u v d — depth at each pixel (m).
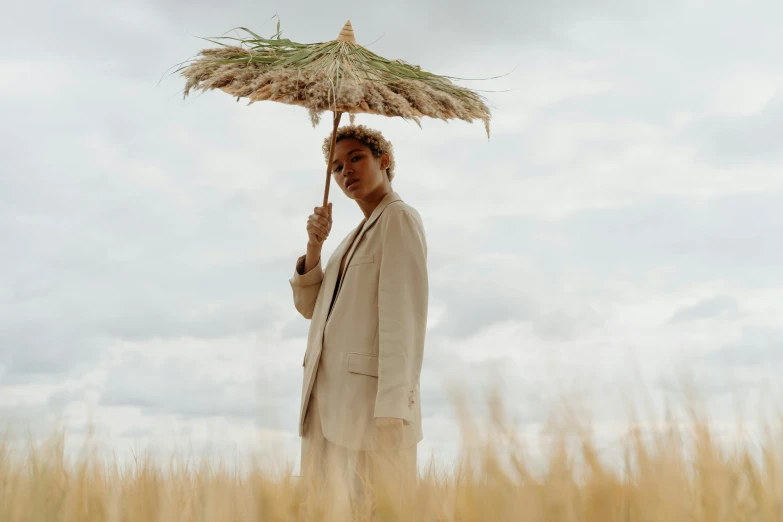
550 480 1.10
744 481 1.20
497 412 1.08
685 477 1.17
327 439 2.81
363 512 1.61
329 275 3.12
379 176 3.13
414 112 2.87
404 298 2.83
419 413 2.83
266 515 1.30
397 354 2.75
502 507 1.09
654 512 1.11
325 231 3.14
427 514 1.36
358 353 2.85
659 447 1.15
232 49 3.03
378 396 2.71
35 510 1.36
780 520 1.16
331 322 2.95
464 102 3.00
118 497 1.44
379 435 2.65
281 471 1.32
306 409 2.93
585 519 1.11
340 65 2.84
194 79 2.85
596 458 1.12
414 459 2.73
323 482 1.58
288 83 2.69
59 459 1.41
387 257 2.88
